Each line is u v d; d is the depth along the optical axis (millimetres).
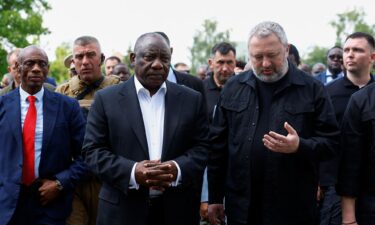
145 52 4125
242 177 4336
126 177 3996
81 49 5672
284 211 4223
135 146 4145
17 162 4844
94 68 5699
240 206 4348
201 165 4238
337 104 5645
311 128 4305
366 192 4312
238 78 4531
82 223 5465
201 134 4344
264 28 4195
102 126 4246
